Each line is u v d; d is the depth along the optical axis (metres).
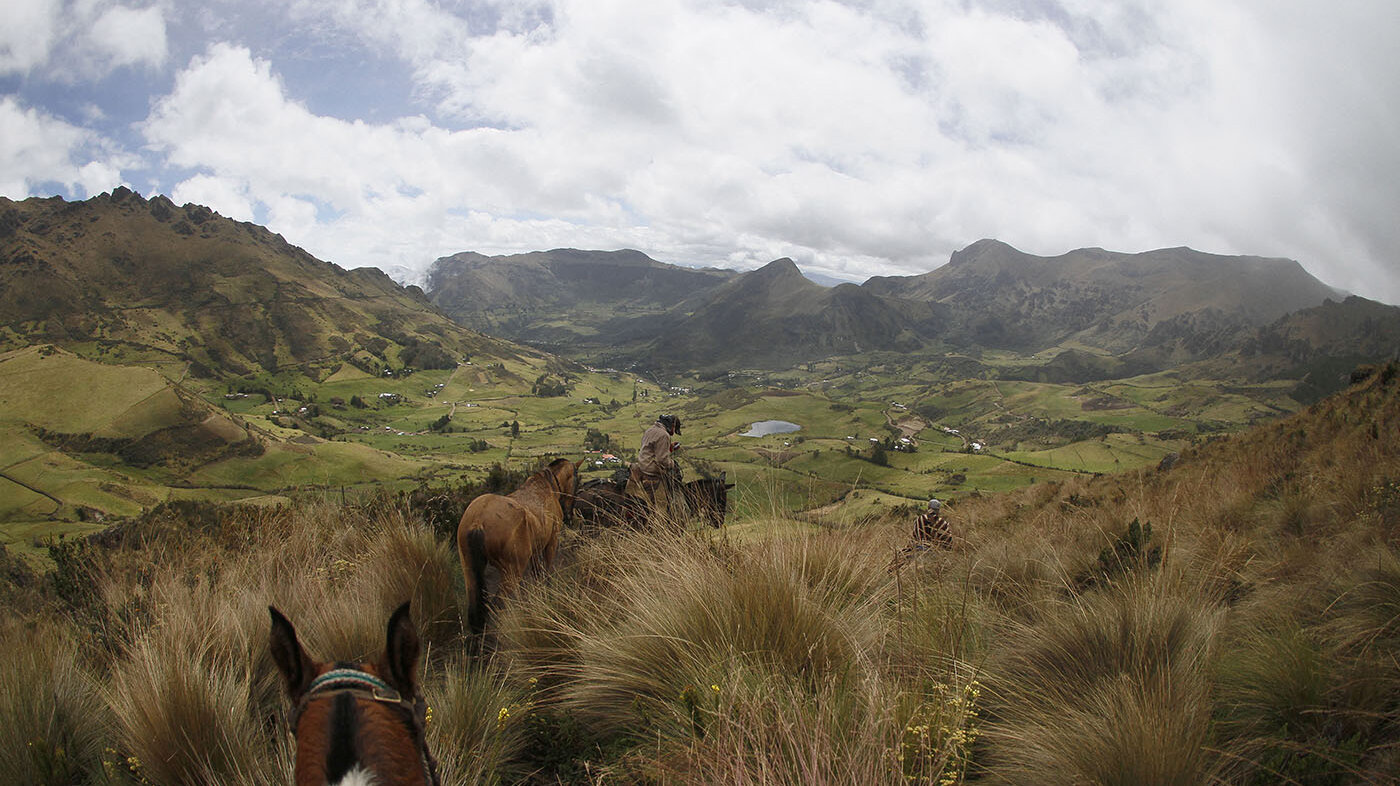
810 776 2.37
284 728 3.28
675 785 2.62
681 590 4.00
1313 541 5.23
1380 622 3.32
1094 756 2.54
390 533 5.80
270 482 108.12
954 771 2.55
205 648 3.77
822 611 3.91
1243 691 3.07
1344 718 2.77
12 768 3.19
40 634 4.37
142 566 5.60
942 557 6.48
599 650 3.86
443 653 4.59
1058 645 3.60
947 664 3.46
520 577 5.00
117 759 3.21
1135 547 5.28
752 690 3.06
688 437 163.38
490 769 3.01
